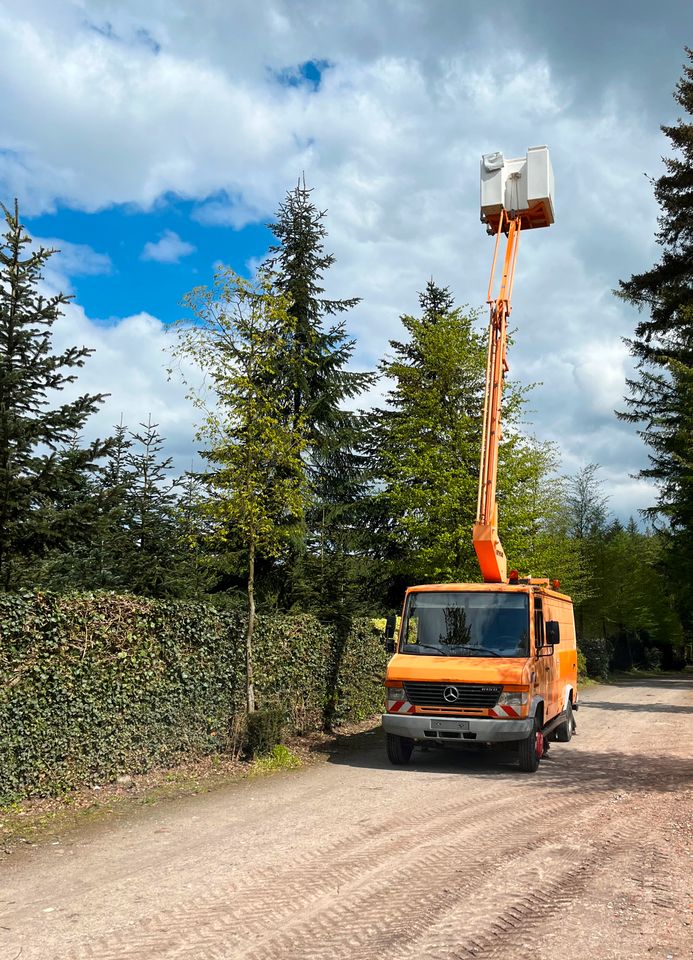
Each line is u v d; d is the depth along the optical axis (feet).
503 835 24.56
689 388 87.04
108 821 26.55
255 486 39.55
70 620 29.35
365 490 78.64
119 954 15.28
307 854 22.47
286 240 75.00
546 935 16.05
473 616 40.55
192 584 57.72
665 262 89.76
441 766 39.22
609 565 154.20
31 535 32.76
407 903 18.11
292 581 66.44
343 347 73.61
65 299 34.42
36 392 33.55
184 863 21.65
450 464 68.39
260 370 39.83
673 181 86.99
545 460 71.26
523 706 36.83
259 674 41.45
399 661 39.37
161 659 34.09
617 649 184.44
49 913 17.71
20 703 27.20
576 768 38.40
